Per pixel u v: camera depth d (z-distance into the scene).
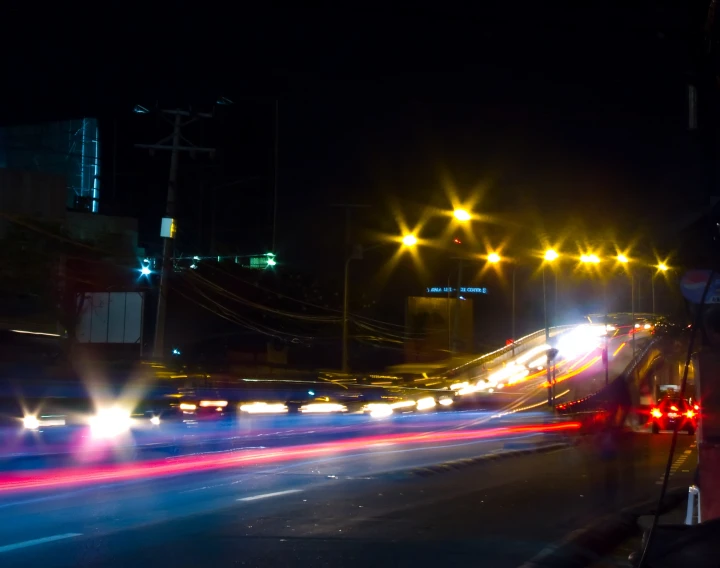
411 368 55.62
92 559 8.80
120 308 35.09
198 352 47.38
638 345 63.75
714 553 5.20
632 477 17.95
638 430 38.16
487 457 22.33
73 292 34.81
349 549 9.62
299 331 55.78
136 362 25.53
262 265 60.19
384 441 28.16
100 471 17.09
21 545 9.54
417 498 14.17
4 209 36.28
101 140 63.50
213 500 13.51
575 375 60.41
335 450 24.25
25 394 17.25
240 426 25.97
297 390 30.78
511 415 35.72
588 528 10.55
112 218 42.09
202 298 49.53
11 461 16.16
